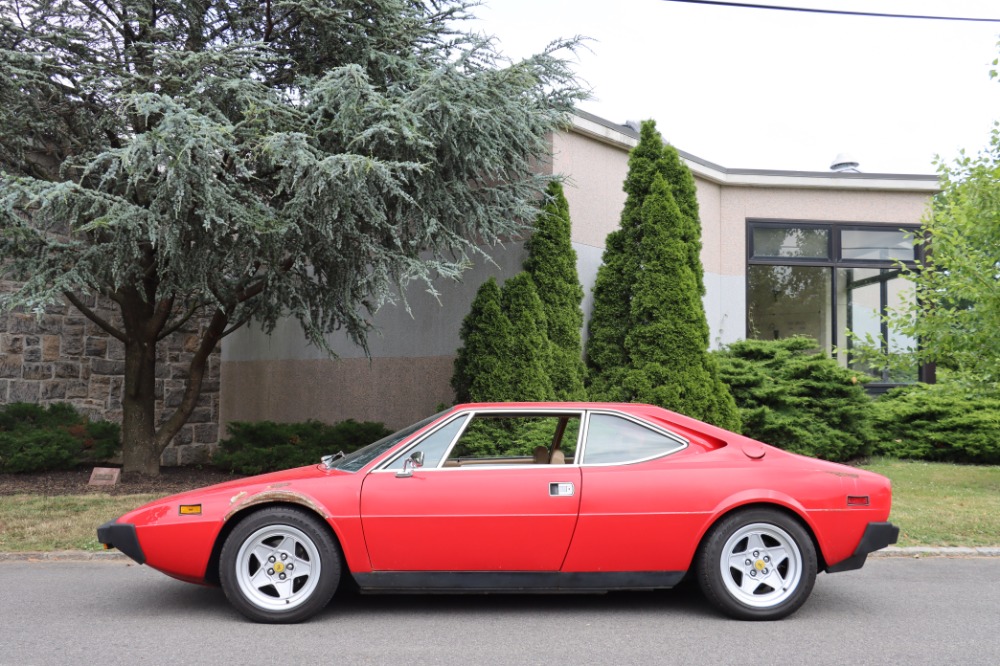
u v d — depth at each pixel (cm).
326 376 1492
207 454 1627
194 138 788
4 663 438
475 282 1291
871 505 534
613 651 462
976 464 1303
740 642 480
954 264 998
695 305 1149
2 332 1301
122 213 808
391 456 541
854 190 1617
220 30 1062
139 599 585
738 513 531
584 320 1280
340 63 1046
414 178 955
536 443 572
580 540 523
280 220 902
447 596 597
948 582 643
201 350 1187
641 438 555
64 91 984
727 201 1585
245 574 520
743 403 1252
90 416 1408
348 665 435
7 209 814
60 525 819
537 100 1075
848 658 450
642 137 1221
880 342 1106
